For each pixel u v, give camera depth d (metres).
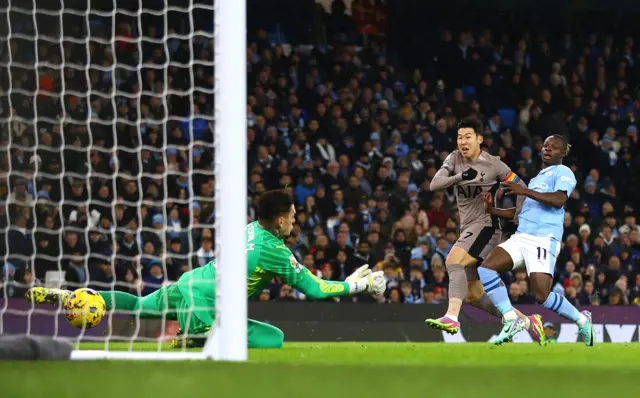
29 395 6.86
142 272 27.83
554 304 17.50
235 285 11.66
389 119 37.97
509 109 40.47
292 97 36.50
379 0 41.09
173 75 35.22
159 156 32.25
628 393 7.05
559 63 41.66
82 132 31.98
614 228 35.00
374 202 33.56
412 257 31.48
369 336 27.08
